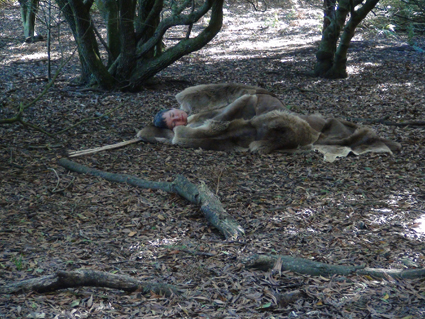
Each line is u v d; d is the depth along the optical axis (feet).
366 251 14.49
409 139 27.27
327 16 48.11
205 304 11.44
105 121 30.96
